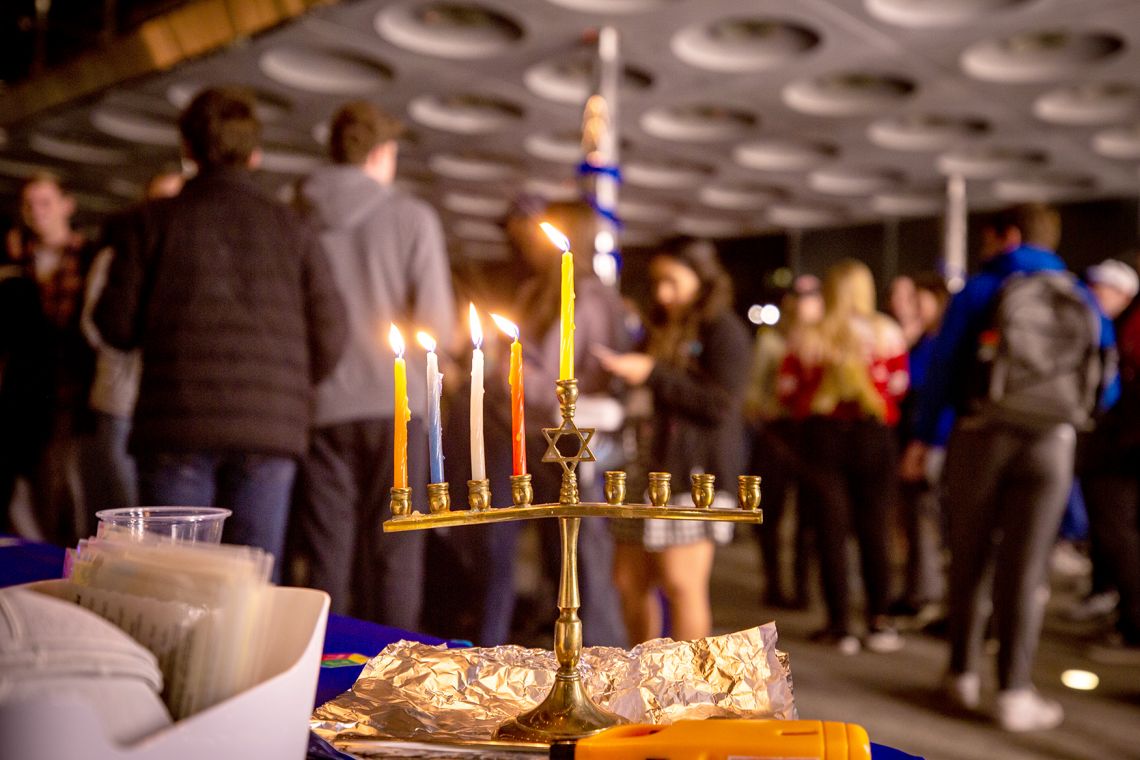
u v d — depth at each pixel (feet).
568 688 2.28
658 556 7.50
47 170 27.91
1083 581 16.46
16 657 1.31
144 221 6.11
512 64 17.39
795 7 14.38
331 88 18.84
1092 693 9.98
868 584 11.73
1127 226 27.07
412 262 7.44
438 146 24.07
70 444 9.97
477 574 8.68
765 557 14.05
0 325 9.66
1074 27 14.96
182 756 1.40
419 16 15.76
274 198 6.56
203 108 6.23
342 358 7.31
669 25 15.16
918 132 22.18
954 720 8.92
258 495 6.31
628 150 23.86
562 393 2.30
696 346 7.79
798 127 21.20
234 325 6.14
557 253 7.22
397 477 2.17
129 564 1.69
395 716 2.35
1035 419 8.20
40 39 17.79
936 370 8.96
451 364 8.00
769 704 2.45
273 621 1.86
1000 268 8.69
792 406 11.96
